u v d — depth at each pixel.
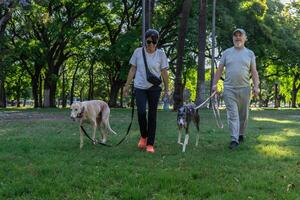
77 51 42.53
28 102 90.44
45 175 6.16
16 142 9.52
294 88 60.06
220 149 8.94
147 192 5.32
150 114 8.53
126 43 34.53
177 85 27.59
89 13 37.84
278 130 13.56
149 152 8.30
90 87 52.94
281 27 41.25
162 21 35.53
